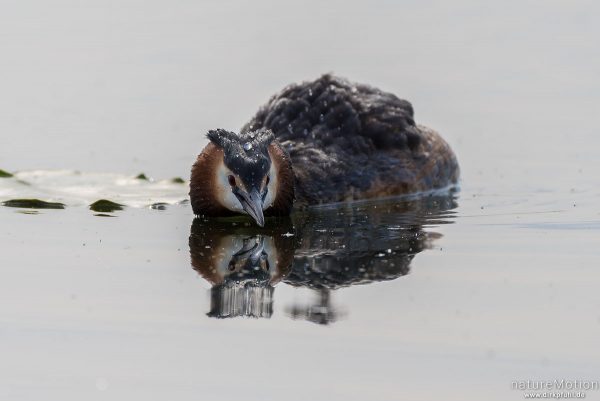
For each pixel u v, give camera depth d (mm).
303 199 20672
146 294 15023
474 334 13383
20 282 15461
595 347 12914
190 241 17781
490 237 17734
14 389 12203
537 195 21125
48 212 19812
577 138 25203
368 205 20859
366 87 23328
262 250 17203
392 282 15375
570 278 15305
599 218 18953
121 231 18406
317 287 15281
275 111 22297
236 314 14266
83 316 14195
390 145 22203
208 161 19297
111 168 23250
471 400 11805
